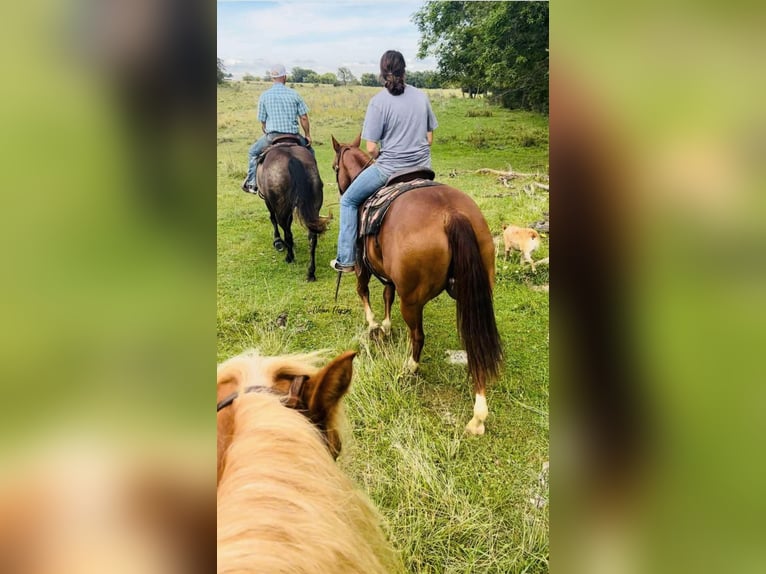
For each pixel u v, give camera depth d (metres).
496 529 2.06
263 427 1.58
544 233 2.86
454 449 2.26
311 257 2.89
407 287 2.25
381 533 1.72
